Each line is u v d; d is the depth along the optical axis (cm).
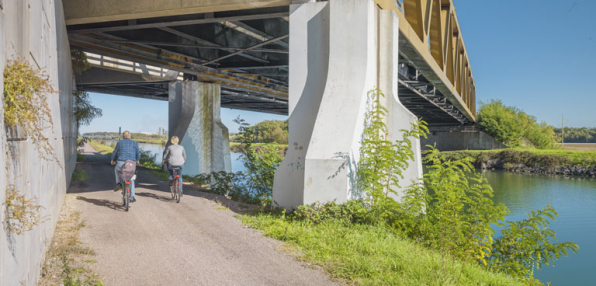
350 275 477
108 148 5328
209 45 1530
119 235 635
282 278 470
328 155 820
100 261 503
